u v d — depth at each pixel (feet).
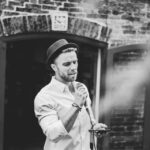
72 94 10.43
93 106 20.34
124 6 19.70
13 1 17.76
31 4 18.02
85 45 20.02
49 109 10.00
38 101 10.09
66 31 18.67
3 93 18.03
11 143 23.58
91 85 20.38
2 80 17.94
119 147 20.53
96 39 19.27
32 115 24.21
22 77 22.76
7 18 17.72
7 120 23.47
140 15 20.06
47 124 9.80
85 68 20.35
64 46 9.91
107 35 19.47
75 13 18.78
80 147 10.19
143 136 20.83
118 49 19.70
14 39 17.98
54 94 10.16
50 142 10.26
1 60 17.84
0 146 18.26
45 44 21.39
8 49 22.07
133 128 20.75
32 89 23.17
